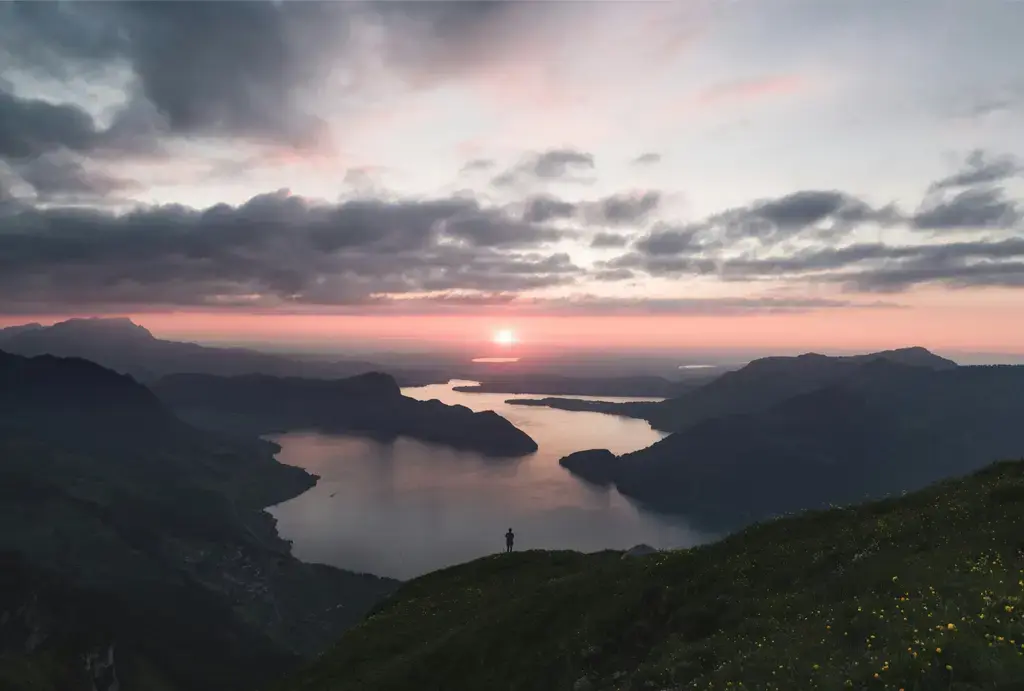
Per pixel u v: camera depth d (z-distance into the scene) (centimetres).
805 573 2933
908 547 2741
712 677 2111
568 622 3662
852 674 1628
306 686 4656
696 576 3372
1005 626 1591
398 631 5244
